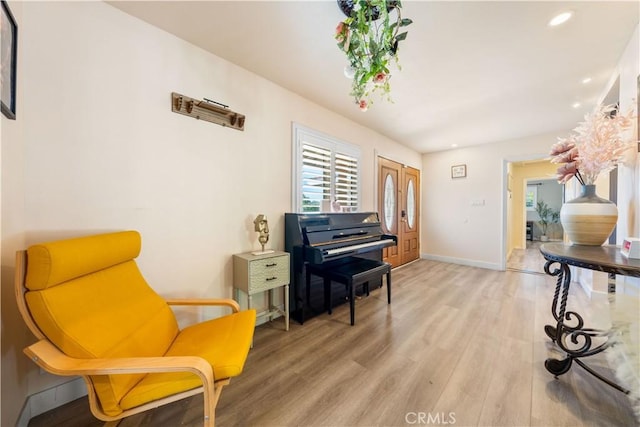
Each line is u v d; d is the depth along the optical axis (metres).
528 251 6.48
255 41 1.86
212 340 1.33
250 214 2.31
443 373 1.65
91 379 0.98
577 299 2.95
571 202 1.90
